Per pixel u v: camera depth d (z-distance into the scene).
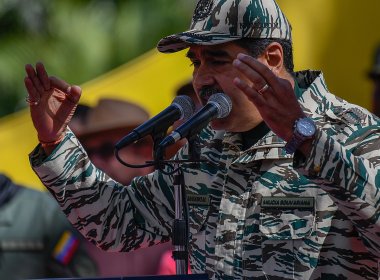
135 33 18.33
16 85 18.05
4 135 12.01
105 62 18.36
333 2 11.52
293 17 11.49
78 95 7.32
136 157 11.11
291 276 6.96
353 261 6.89
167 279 6.32
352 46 11.52
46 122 7.37
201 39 7.09
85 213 7.56
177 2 18.34
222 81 7.10
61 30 18.38
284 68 7.32
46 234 10.79
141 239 7.69
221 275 7.16
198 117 6.83
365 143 6.86
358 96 11.57
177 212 6.96
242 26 7.16
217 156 7.39
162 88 11.84
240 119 7.14
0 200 10.77
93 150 11.28
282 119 6.41
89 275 10.77
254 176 7.15
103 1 18.52
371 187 6.44
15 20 18.25
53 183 7.45
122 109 11.44
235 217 7.15
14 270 10.67
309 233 6.93
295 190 7.01
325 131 6.98
